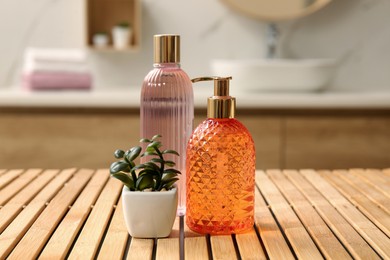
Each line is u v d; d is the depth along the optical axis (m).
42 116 2.23
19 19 2.71
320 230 0.88
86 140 2.25
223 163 0.87
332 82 2.76
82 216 0.95
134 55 2.73
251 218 0.90
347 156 2.28
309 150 2.27
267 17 2.67
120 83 2.74
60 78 2.42
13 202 1.02
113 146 2.25
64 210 0.98
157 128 0.95
